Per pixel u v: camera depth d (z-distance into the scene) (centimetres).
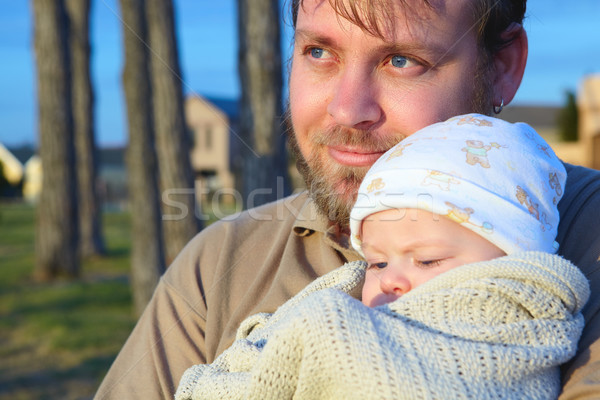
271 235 173
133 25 791
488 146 141
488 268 127
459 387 114
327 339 121
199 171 2933
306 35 148
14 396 541
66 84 1122
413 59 144
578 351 121
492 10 147
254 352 140
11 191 4519
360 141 148
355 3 139
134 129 819
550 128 2917
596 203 140
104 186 3653
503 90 159
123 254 1434
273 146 577
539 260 124
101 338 707
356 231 151
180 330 167
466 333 121
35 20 1113
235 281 168
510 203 135
